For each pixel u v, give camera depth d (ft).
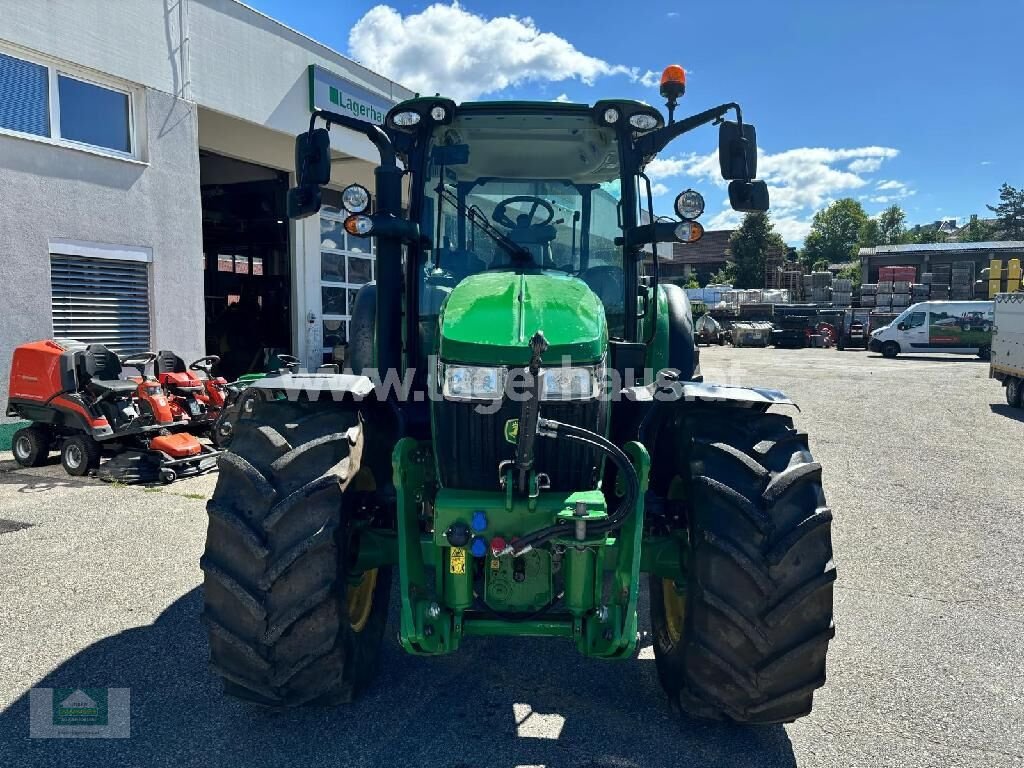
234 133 37.47
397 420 11.16
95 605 12.90
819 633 8.64
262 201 44.98
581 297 9.77
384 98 43.55
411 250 11.69
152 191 30.30
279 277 45.57
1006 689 10.67
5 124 25.14
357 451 9.48
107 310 29.09
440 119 11.55
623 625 8.57
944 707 10.18
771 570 8.55
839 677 11.00
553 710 10.00
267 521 8.55
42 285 26.23
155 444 21.83
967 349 79.41
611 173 12.07
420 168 11.89
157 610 12.72
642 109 11.61
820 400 43.86
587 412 8.92
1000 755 9.07
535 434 8.21
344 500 8.98
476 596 8.96
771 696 8.70
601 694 10.46
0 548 15.67
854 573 15.33
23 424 25.66
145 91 29.81
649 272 13.76
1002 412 39.06
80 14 27.07
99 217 28.25
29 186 25.73
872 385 51.93
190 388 24.71
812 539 8.80
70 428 22.90
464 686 10.62
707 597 8.70
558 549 8.66
